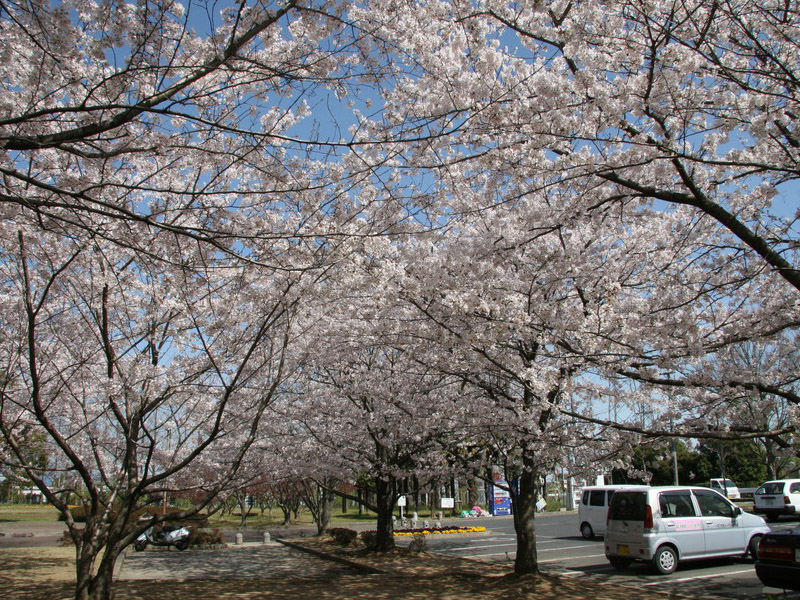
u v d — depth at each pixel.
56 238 5.86
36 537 21.67
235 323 7.31
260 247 5.31
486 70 4.91
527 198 7.34
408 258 6.87
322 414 12.16
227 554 16.16
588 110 5.31
